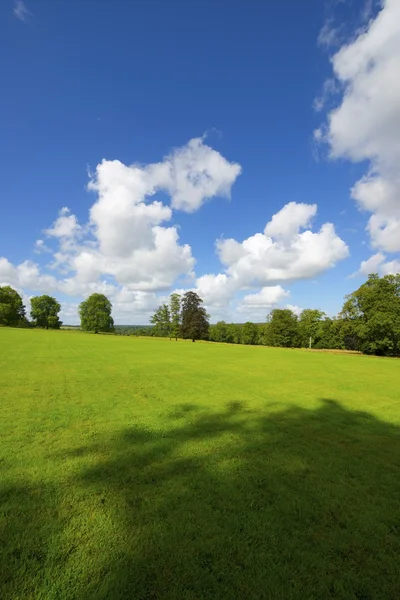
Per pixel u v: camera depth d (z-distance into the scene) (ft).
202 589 9.82
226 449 21.99
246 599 9.52
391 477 18.25
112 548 11.53
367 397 42.55
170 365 72.79
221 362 83.97
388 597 9.73
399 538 12.64
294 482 17.28
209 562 10.98
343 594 9.79
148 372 59.57
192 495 15.48
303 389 46.83
